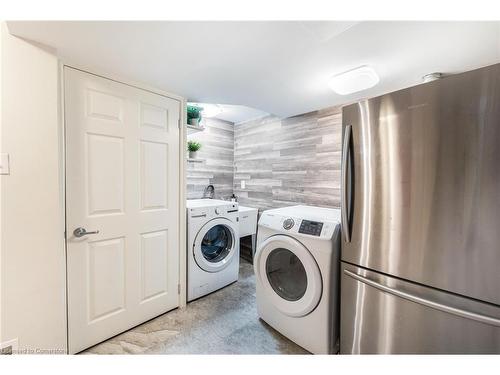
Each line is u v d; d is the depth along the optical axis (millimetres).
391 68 1466
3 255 1130
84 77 1427
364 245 1215
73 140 1392
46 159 1233
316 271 1409
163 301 1913
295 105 2230
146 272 1794
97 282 1527
